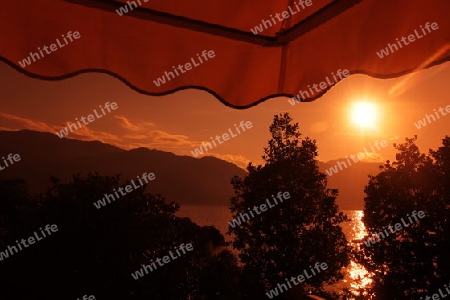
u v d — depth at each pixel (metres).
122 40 1.83
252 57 2.10
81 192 20.89
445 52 1.61
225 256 21.94
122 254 20.09
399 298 20.58
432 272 20.16
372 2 1.73
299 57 2.10
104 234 20.09
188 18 1.83
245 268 25.02
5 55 1.60
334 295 24.20
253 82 2.16
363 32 1.86
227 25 1.92
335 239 25.16
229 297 21.66
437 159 21.19
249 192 26.02
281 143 26.09
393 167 22.06
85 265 19.72
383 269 22.02
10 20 1.59
